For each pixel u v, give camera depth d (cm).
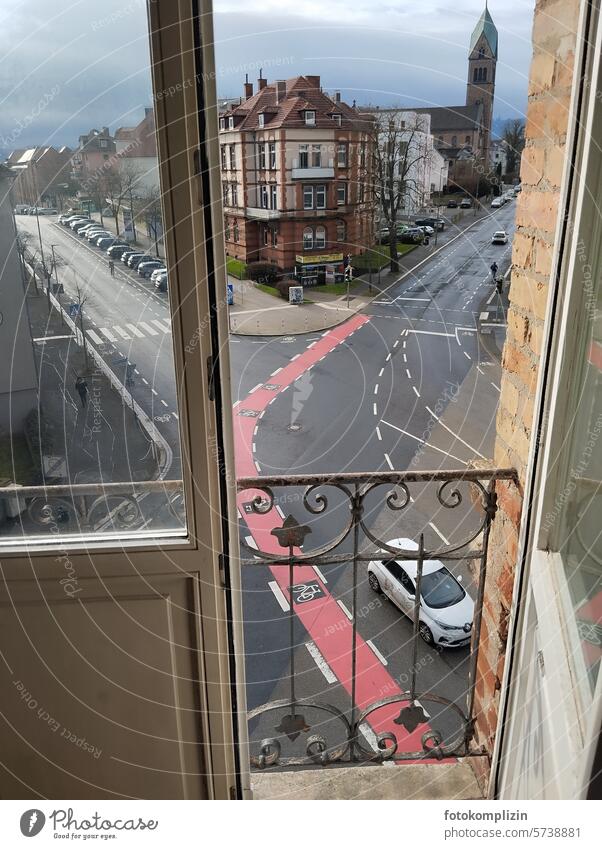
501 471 145
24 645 125
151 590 124
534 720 122
